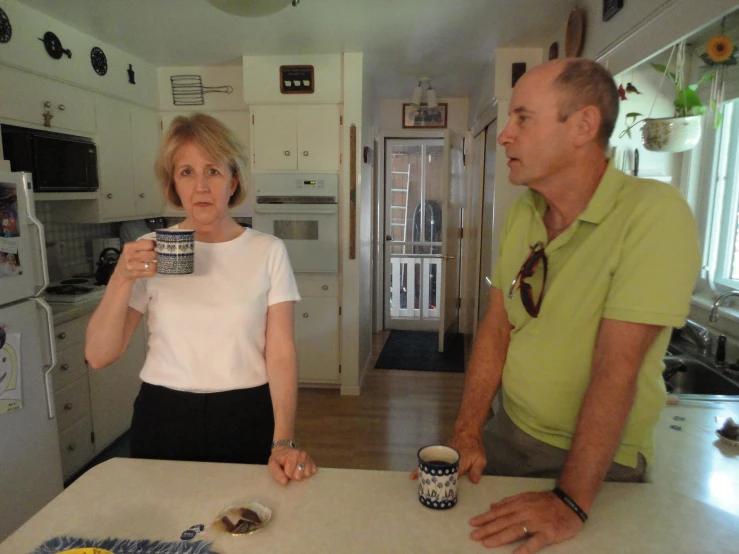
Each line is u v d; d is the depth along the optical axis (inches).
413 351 189.5
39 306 79.3
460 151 197.3
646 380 37.7
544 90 37.8
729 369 65.1
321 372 150.9
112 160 130.3
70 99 113.8
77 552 28.3
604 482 38.1
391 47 130.9
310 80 138.9
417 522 33.3
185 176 47.4
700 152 71.2
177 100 152.2
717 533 32.2
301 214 144.6
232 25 114.0
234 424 49.0
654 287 34.0
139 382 127.0
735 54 55.6
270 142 143.8
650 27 67.2
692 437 49.6
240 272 50.1
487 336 48.7
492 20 109.6
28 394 77.2
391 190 214.7
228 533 31.7
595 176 39.6
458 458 35.6
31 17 101.3
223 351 48.8
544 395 41.6
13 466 74.7
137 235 151.6
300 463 39.2
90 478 38.5
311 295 148.2
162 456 49.1
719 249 71.7
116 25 113.2
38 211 122.9
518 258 45.9
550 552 30.4
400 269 221.3
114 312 44.7
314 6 101.8
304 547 30.7
